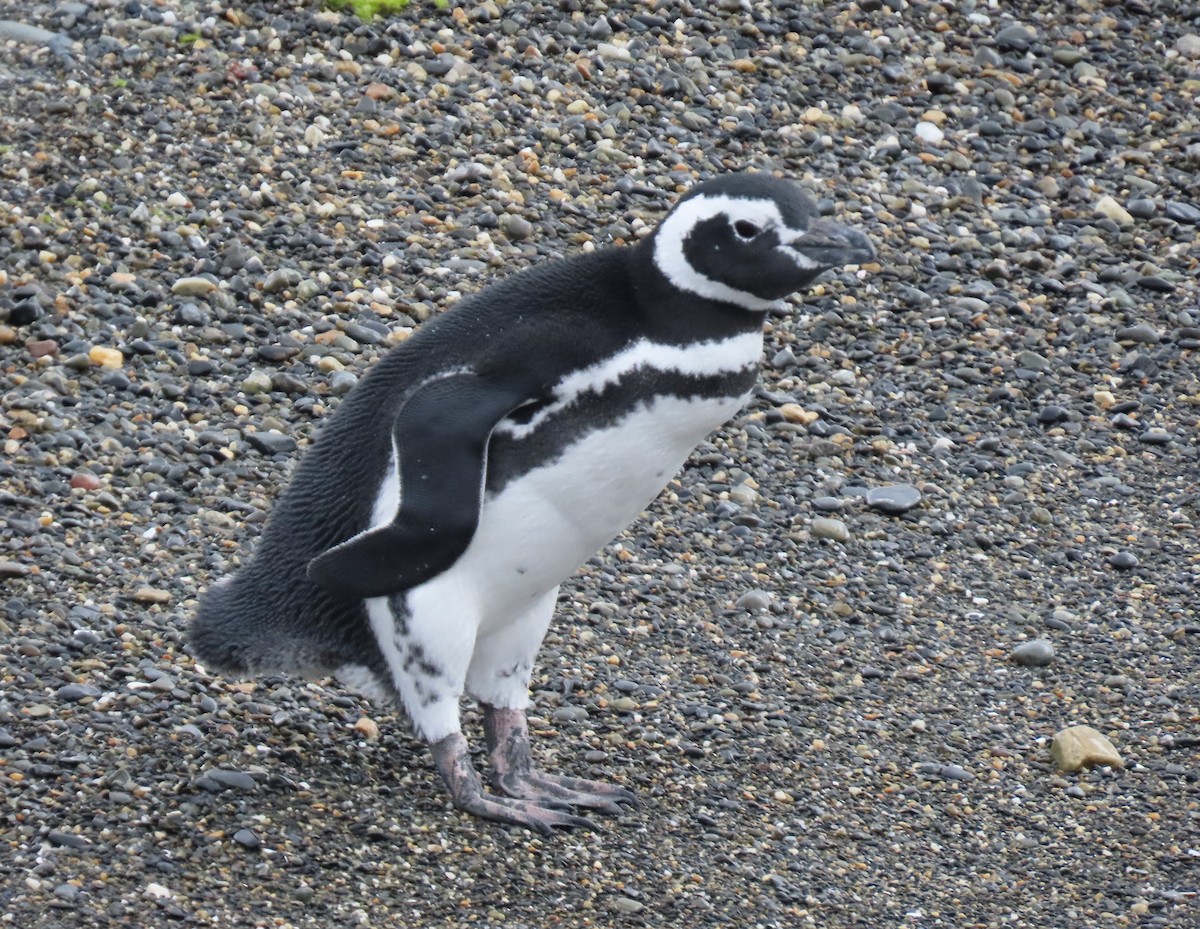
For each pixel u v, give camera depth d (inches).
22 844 675.4
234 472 979.3
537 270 719.7
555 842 737.0
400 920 669.9
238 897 665.0
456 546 664.4
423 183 1235.2
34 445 966.4
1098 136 1428.4
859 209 1302.9
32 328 1053.2
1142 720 882.8
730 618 940.6
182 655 824.3
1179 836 787.4
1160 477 1104.8
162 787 724.0
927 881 745.6
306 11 1365.7
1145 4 1567.4
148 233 1145.4
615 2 1456.7
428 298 1133.1
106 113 1234.0
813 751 836.6
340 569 672.4
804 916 709.9
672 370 686.5
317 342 1087.6
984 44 1509.6
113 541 904.9
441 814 743.7
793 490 1057.5
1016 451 1119.0
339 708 817.5
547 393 679.7
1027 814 802.8
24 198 1152.8
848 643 933.2
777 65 1430.9
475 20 1401.3
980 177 1368.1
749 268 676.1
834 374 1165.1
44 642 810.8
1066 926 719.1
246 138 1239.5
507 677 764.6
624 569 969.5
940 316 1227.9
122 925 637.9
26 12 1333.7
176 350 1063.6
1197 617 973.8
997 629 959.0
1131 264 1295.5
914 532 1037.8
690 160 1309.1
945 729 866.8
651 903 704.4
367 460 709.9
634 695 864.9
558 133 1305.4
